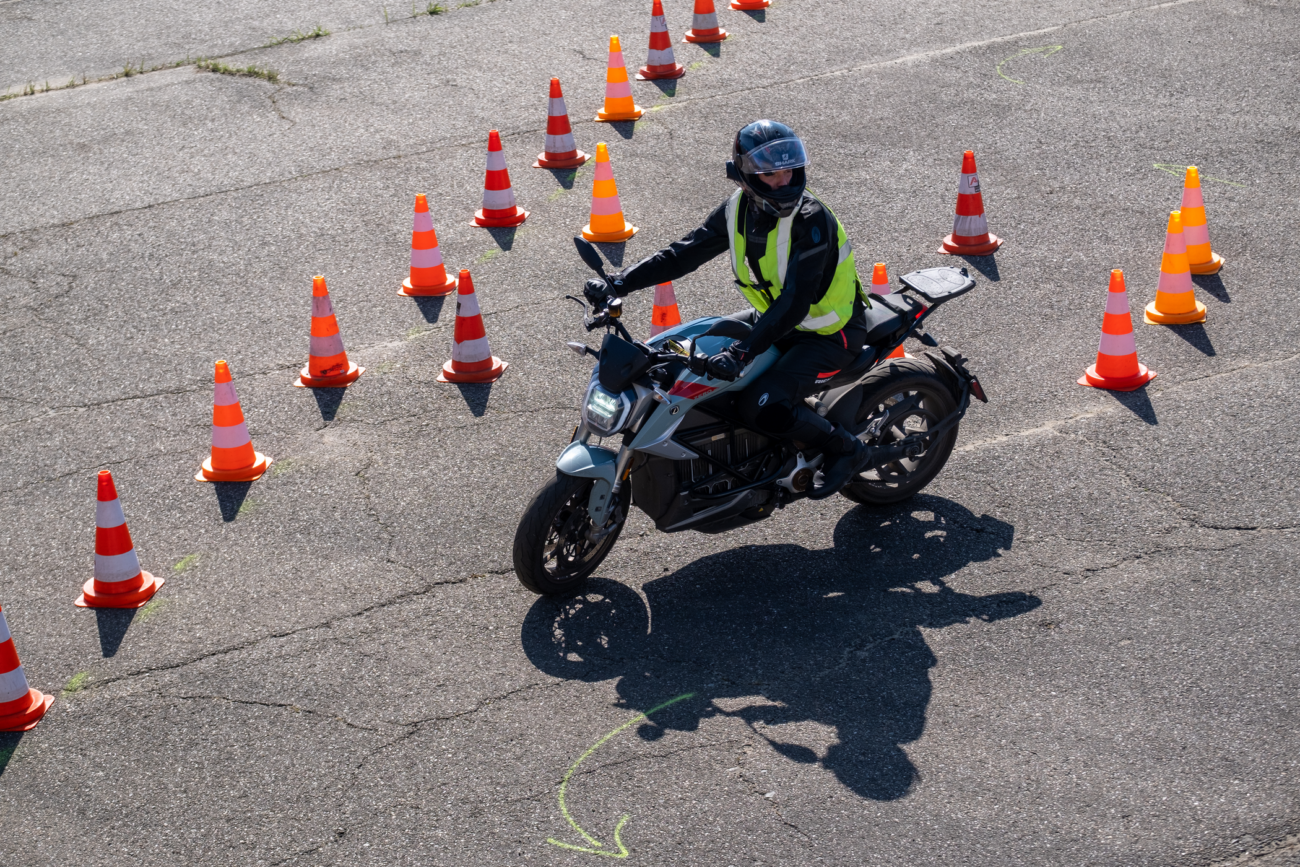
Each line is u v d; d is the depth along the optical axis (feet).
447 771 15.74
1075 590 18.48
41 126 37.55
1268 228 29.68
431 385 25.17
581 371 25.45
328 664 17.79
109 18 46.01
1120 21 42.73
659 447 17.90
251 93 39.34
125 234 31.45
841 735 15.94
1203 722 15.76
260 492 21.98
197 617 18.94
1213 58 39.42
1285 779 14.78
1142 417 22.84
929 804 14.75
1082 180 32.53
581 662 17.60
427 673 17.51
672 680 17.16
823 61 40.47
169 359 26.35
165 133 36.88
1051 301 27.22
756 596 18.83
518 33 43.47
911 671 17.06
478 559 19.98
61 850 14.93
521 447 23.02
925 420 20.80
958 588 18.72
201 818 15.26
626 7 45.68
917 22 43.42
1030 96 37.45
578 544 18.92
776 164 16.60
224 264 30.01
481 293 28.55
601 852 14.37
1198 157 33.35
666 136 35.88
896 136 35.32
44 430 24.04
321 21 45.09
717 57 41.11
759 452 19.26
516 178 33.91
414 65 41.11
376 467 22.57
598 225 30.68
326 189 33.50
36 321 27.81
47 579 19.97
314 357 25.18
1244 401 23.11
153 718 16.94
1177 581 18.51
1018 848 14.05
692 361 17.10
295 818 15.17
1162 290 26.13
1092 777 15.01
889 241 29.99
